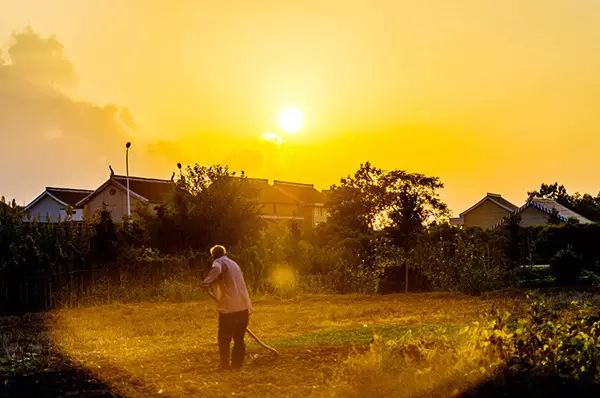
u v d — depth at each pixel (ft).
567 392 28.78
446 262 91.15
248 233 101.81
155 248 95.86
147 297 77.10
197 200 101.04
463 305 69.10
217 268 35.35
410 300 76.13
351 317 60.85
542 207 208.44
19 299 71.10
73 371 35.27
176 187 103.14
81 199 204.64
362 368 31.42
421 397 29.09
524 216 213.05
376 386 30.01
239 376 33.37
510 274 92.99
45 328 55.36
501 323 32.30
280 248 95.76
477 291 85.87
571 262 92.68
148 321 59.26
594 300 69.67
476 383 29.25
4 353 41.98
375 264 94.32
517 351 30.45
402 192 179.11
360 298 79.05
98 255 79.46
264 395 30.09
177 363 36.88
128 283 79.25
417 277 89.45
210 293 36.04
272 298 79.97
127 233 94.27
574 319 34.17
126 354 40.22
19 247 73.51
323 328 52.65
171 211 100.94
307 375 33.14
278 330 52.31
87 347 44.47
